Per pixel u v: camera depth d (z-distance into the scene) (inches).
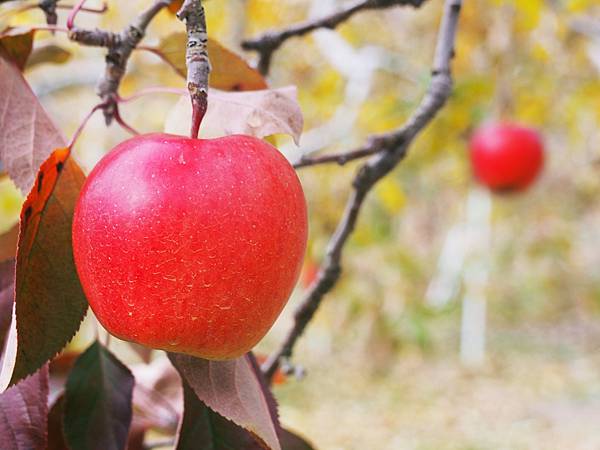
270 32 28.6
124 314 18.8
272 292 19.0
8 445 20.9
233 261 18.5
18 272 19.4
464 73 75.3
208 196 18.5
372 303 114.2
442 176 112.1
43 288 20.0
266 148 19.3
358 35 85.4
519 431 114.0
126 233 18.5
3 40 21.8
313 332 137.6
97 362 22.4
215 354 19.2
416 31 85.6
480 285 143.9
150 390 25.1
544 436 111.8
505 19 69.4
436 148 79.5
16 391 21.2
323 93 81.8
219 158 18.8
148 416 24.6
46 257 20.0
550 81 78.0
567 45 71.1
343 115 70.6
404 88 80.6
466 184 116.0
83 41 21.4
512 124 72.5
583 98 81.6
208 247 18.5
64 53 25.1
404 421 118.9
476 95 71.5
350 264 107.2
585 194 144.9
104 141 69.1
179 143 19.0
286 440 24.5
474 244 133.7
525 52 73.7
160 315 18.6
